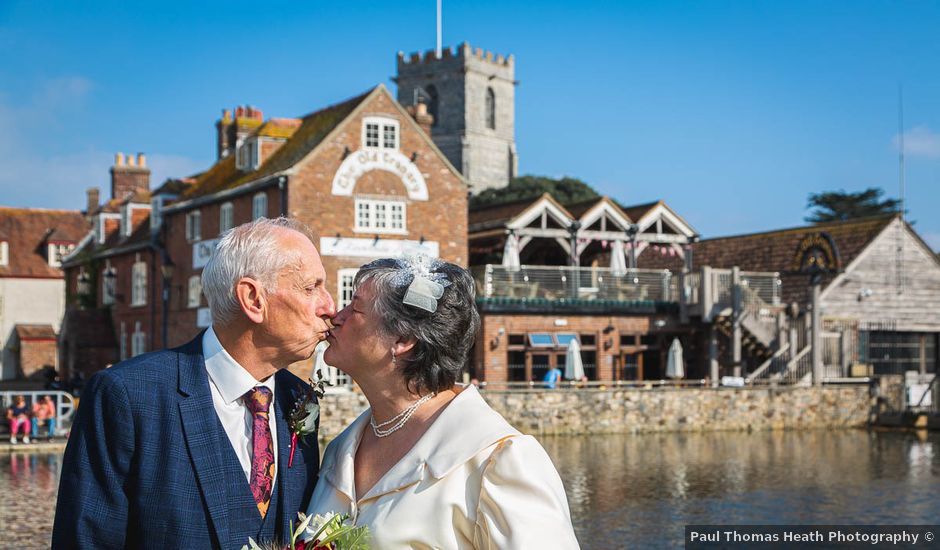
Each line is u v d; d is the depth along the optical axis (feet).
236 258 10.77
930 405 112.57
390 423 10.91
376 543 10.20
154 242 131.34
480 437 10.07
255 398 11.10
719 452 79.41
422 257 10.85
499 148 304.71
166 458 10.39
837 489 59.31
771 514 50.52
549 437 92.02
